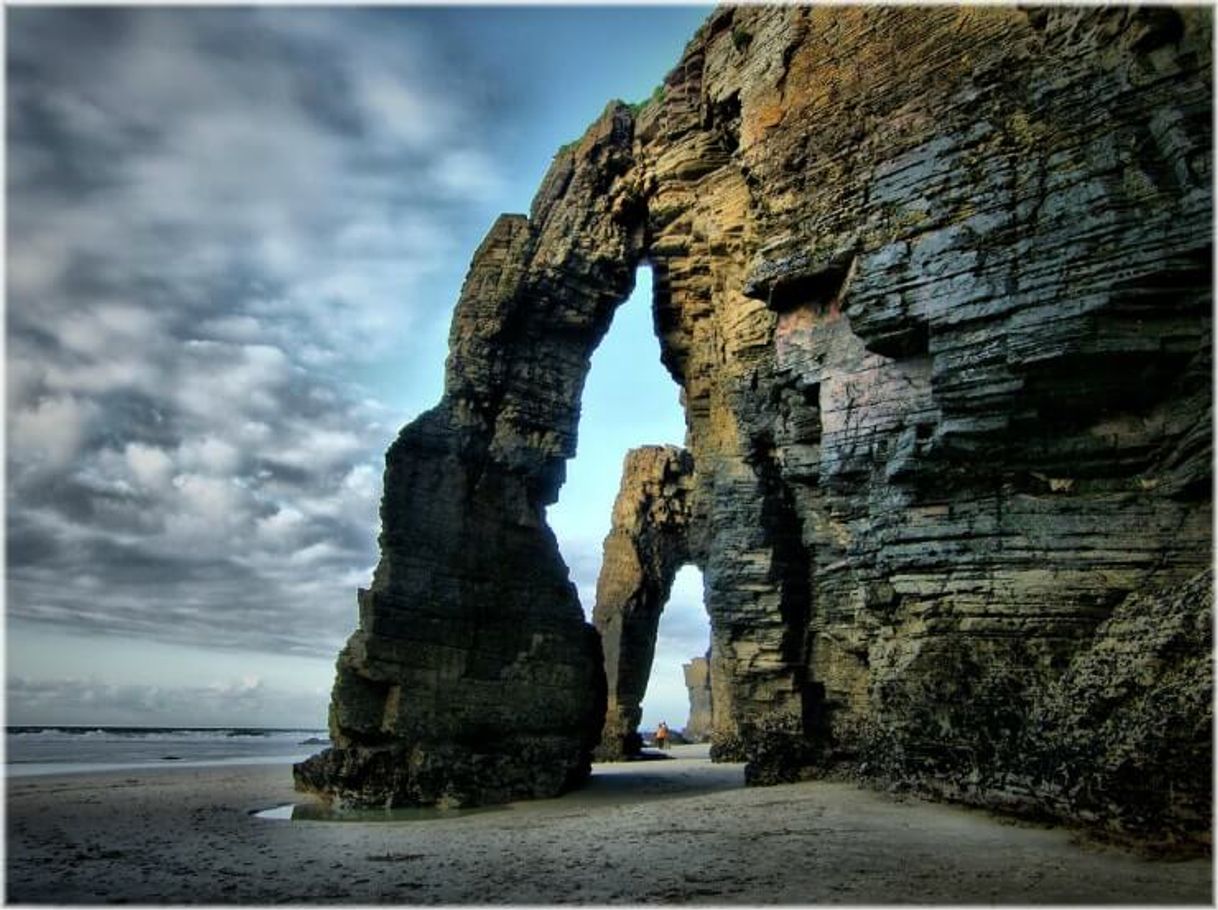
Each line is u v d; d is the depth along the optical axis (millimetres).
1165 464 19016
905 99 24438
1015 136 21484
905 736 22000
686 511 70688
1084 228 19438
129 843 24109
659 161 38125
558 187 41250
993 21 22688
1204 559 17891
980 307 20969
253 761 70438
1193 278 18047
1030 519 20562
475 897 15555
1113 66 19641
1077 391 19734
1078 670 17750
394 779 32875
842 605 29844
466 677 35844
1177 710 14898
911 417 23594
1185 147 17938
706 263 37344
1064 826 17109
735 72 31688
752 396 33188
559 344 41656
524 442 40125
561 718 37469
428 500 37000
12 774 51188
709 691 102438
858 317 23734
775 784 30281
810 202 26594
